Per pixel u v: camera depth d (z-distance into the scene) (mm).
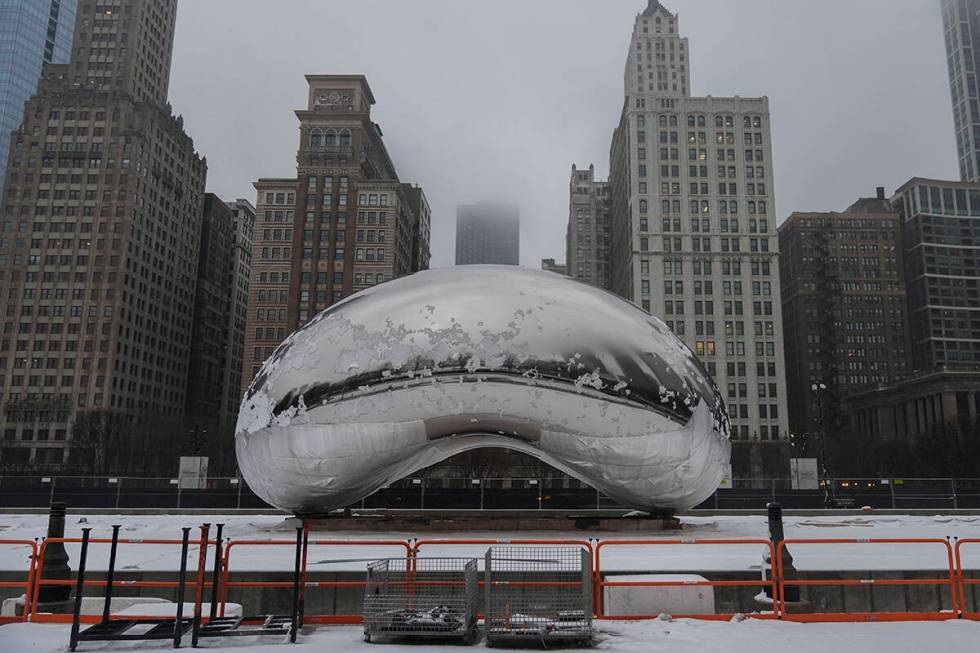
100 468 90938
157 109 124000
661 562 11523
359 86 109125
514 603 7445
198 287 142500
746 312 105438
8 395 108562
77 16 132625
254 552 13078
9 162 116188
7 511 25609
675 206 108500
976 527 20750
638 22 130625
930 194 173375
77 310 111000
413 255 127562
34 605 8500
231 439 93188
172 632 7316
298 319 102500
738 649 6902
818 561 12078
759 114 110438
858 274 158750
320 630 8094
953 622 8367
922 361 168250
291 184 107188
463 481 49375
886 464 92750
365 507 27797
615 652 6832
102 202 114438
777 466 91375
